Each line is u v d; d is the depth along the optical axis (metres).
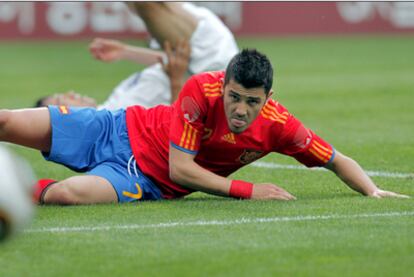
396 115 37.59
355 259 13.42
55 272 12.80
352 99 43.75
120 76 57.31
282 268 12.95
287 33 81.44
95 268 12.99
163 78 31.11
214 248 14.04
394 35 82.50
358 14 82.19
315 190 20.42
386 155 26.62
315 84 50.69
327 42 78.19
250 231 15.23
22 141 19.09
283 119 18.17
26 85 51.88
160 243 14.38
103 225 15.82
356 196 18.97
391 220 16.12
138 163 18.77
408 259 13.41
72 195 17.69
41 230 15.38
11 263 13.23
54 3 77.19
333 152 18.72
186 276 12.59
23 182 12.16
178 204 17.98
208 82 17.91
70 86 51.41
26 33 77.56
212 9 77.44
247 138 18.17
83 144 19.19
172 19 29.92
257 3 80.00
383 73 55.91
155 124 19.12
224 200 18.55
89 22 77.00
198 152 18.70
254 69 16.62
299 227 15.52
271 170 24.06
